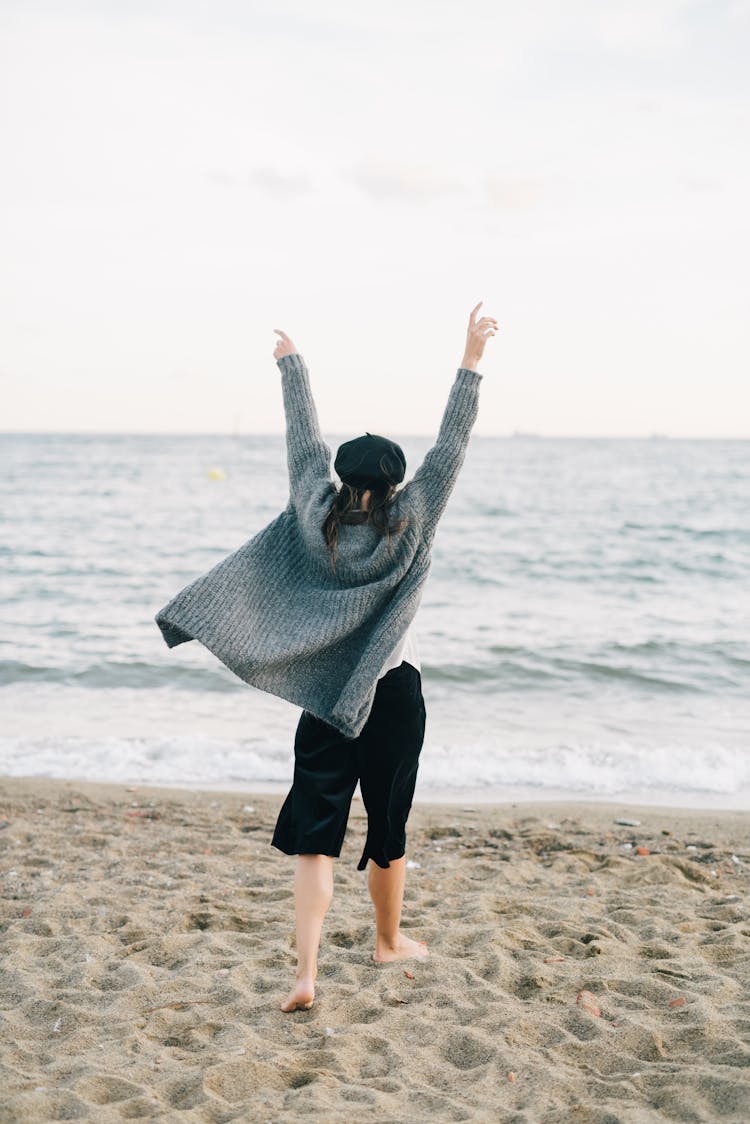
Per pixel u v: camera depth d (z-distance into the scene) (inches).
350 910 168.7
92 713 375.6
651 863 204.2
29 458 3321.9
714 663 466.0
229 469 2635.3
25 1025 121.3
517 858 211.3
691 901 176.9
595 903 173.8
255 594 115.0
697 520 1195.9
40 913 167.0
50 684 423.5
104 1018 122.5
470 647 495.2
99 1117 96.0
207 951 145.8
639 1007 124.8
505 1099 101.9
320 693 115.0
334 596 114.1
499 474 2310.5
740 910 168.7
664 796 276.1
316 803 120.2
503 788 284.0
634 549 921.5
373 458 115.0
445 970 135.9
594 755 315.9
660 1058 111.3
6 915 167.3
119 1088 102.9
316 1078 106.3
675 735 347.6
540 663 462.0
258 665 111.9
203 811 252.1
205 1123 96.3
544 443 6924.2
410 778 125.3
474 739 340.5
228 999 127.9
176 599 111.6
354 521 114.8
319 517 114.9
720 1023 116.9
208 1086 103.9
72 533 1072.8
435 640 514.6
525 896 179.6
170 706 386.3
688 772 297.6
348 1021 121.5
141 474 2353.6
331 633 112.3
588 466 2763.3
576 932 155.0
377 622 114.9
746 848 219.9
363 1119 95.7
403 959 139.3
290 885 185.9
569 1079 104.6
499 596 674.2
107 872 195.2
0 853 209.3
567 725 362.0
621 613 604.4
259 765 304.8
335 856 122.9
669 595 677.9
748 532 1052.5
